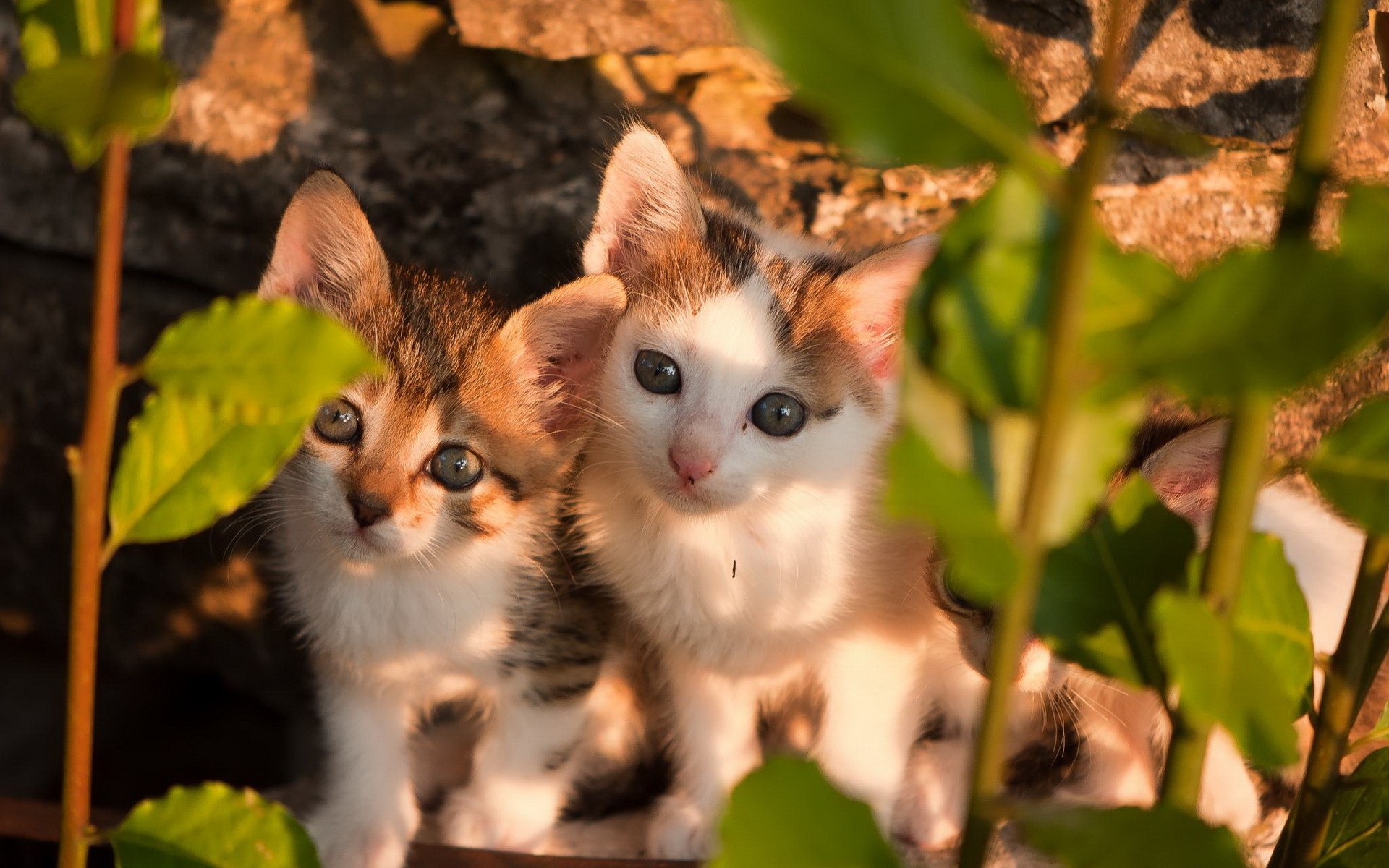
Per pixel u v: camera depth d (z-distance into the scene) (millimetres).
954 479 560
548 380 1059
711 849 1054
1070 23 1066
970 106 559
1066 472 682
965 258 658
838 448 1055
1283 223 664
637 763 1105
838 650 1062
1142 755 1065
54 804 1009
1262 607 791
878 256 1052
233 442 782
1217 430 1025
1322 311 552
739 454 1044
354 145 1104
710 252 1062
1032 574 620
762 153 1112
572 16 1083
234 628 1138
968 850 673
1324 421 1072
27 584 1153
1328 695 838
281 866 828
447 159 1104
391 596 1051
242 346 694
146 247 1111
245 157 1102
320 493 1037
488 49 1104
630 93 1109
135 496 787
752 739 1083
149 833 825
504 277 1108
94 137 623
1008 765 1077
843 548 1056
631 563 1062
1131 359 588
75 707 811
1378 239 614
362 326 1050
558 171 1104
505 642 1062
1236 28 1065
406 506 1034
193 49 1104
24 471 1138
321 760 1095
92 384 744
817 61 535
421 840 1073
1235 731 581
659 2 1082
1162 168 1084
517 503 1056
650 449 1049
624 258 1069
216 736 1170
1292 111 1072
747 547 1053
